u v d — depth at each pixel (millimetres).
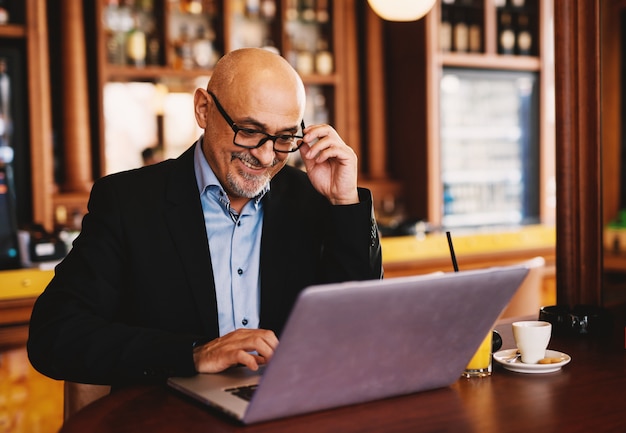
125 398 1332
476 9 5977
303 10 5637
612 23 4531
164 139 5246
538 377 1435
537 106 6145
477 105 6168
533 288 2771
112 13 5000
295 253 1811
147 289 1676
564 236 2043
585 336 1749
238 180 1644
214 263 1768
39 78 4488
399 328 1210
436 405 1270
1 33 4387
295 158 5578
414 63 5820
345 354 1184
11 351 2988
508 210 6355
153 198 1724
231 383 1351
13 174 4480
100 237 1666
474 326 1298
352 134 5770
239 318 1771
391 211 5895
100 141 4914
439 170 5770
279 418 1203
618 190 4590
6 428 2971
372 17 5855
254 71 1586
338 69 5691
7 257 3332
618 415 1215
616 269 4238
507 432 1146
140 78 5062
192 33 5316
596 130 1984
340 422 1188
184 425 1188
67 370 1478
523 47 6117
